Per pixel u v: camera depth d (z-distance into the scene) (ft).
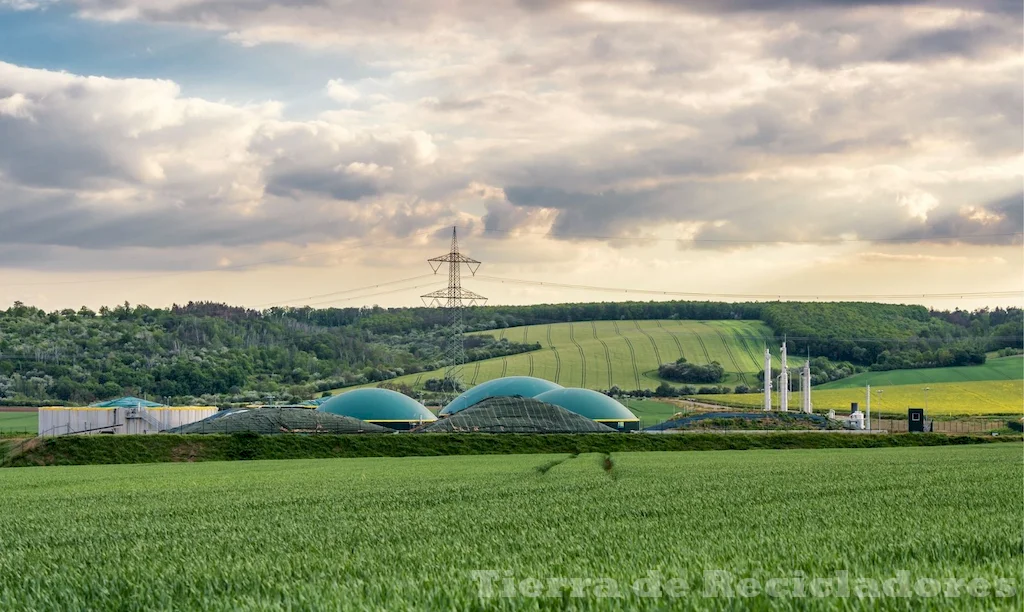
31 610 48.42
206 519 94.84
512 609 42.04
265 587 51.57
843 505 94.58
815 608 40.37
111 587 53.01
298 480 160.35
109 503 119.44
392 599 45.09
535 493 119.03
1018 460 194.39
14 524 94.12
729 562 54.75
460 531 77.92
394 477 163.43
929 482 128.26
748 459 214.90
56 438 260.21
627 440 294.87
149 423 361.10
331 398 379.14
